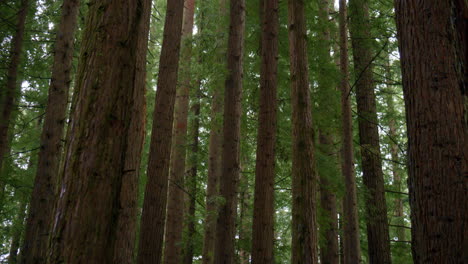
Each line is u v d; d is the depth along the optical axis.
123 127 3.28
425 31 4.07
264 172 8.24
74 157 3.11
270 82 8.73
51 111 8.72
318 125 11.05
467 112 3.83
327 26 10.80
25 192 12.09
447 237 3.63
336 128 11.23
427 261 3.72
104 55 3.28
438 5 4.07
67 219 2.98
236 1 10.49
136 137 6.33
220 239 9.16
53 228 3.03
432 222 3.73
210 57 11.04
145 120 6.58
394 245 11.97
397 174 16.47
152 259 7.87
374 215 10.19
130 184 6.23
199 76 11.12
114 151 3.18
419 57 4.05
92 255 2.94
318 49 10.62
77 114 3.22
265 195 8.12
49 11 12.13
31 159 15.12
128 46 3.40
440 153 3.79
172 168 12.80
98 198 3.04
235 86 9.96
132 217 6.27
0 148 9.94
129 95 3.37
